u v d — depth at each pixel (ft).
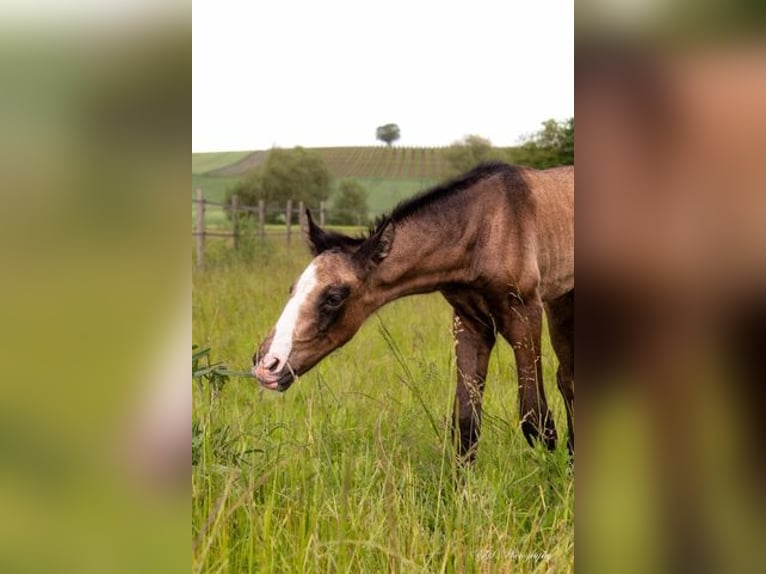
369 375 11.94
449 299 11.30
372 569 6.97
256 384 11.37
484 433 10.75
